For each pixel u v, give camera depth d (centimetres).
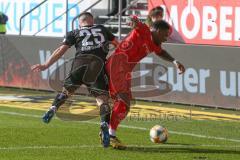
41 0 4769
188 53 3061
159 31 2005
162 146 2070
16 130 2314
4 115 2692
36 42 3525
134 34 2009
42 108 2908
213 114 2834
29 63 3556
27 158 1856
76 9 4600
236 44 3772
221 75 2983
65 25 4434
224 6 3806
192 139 2219
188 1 3931
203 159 1872
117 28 4222
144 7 4303
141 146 2059
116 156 1898
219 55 2983
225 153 1972
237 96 2947
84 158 1866
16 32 4969
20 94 3384
